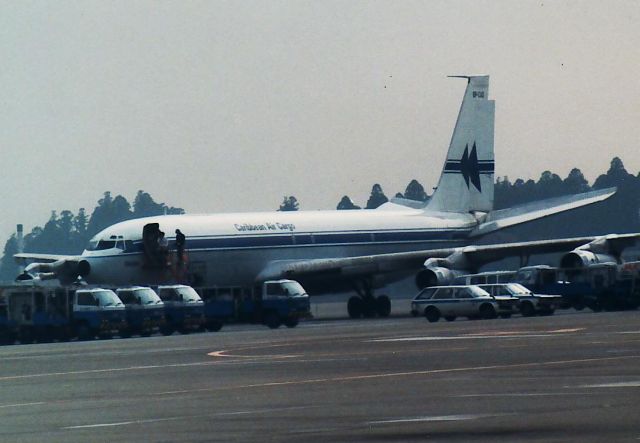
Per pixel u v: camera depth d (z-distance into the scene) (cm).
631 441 5291
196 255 19450
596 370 8519
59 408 7425
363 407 6781
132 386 8612
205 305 18338
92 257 18988
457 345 11519
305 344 12681
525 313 18188
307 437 5734
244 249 19975
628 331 13000
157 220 19400
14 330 16962
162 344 13938
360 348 11638
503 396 7062
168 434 6022
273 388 8038
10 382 9381
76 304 16825
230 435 5897
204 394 7838
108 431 6247
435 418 6222
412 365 9406
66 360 11606
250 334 15788
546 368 8788
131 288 17362
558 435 5538
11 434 6319
